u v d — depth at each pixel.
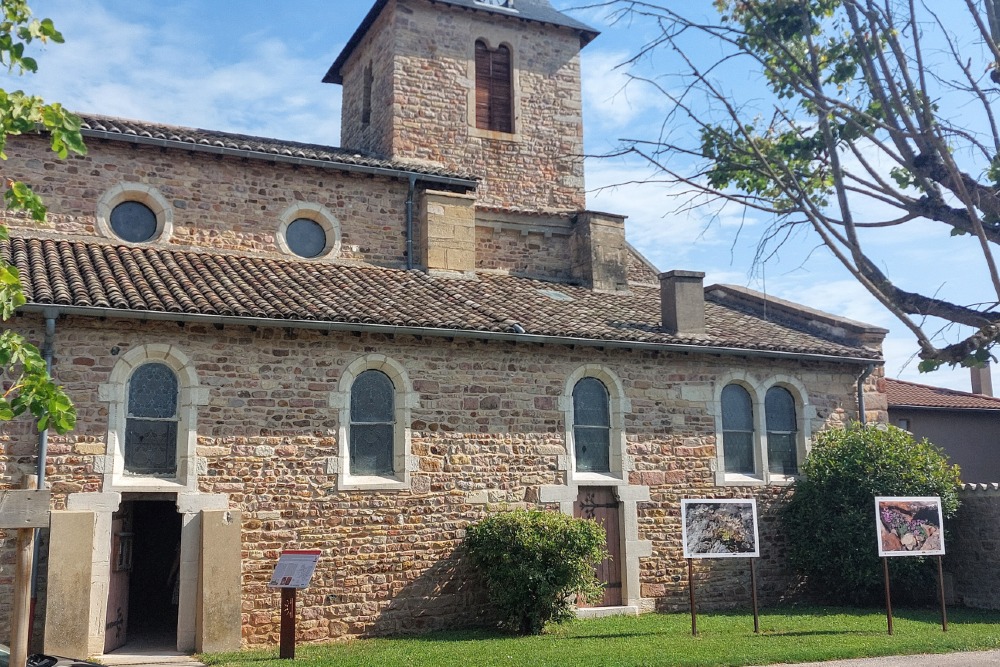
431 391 13.72
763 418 16.23
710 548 12.41
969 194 5.25
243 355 12.69
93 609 11.30
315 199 16.38
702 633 12.39
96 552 11.41
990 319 5.31
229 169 15.82
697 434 15.55
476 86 19.89
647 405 15.26
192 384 12.30
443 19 19.70
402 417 13.49
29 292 11.50
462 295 15.41
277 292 13.53
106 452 11.69
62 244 13.95
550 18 20.64
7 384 11.30
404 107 19.00
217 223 15.55
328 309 13.08
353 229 16.56
